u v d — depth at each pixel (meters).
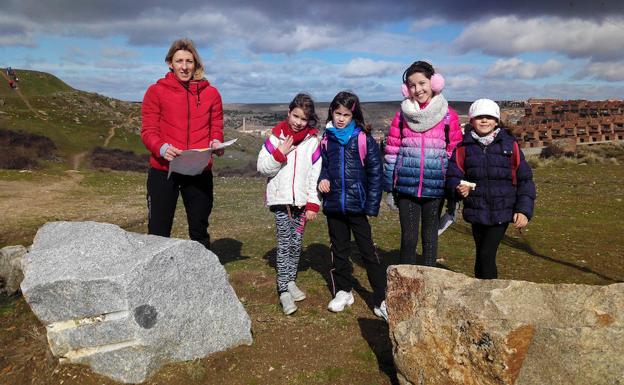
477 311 2.54
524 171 3.77
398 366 2.95
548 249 6.36
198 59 4.35
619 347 2.34
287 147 4.02
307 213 4.12
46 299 3.14
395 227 7.73
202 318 3.39
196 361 3.31
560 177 13.62
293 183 4.16
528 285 2.59
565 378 2.36
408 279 2.98
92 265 3.16
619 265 5.68
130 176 15.62
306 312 4.24
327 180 4.01
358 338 3.74
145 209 9.93
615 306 2.41
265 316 4.15
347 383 3.21
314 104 4.07
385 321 4.02
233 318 3.56
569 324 2.40
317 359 3.46
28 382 3.27
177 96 4.24
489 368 2.47
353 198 3.99
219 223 8.16
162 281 3.19
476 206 3.83
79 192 12.31
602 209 9.11
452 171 3.91
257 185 13.87
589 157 16.28
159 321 3.16
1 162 24.14
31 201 10.77
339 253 4.23
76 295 3.09
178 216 8.90
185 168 4.04
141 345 3.08
